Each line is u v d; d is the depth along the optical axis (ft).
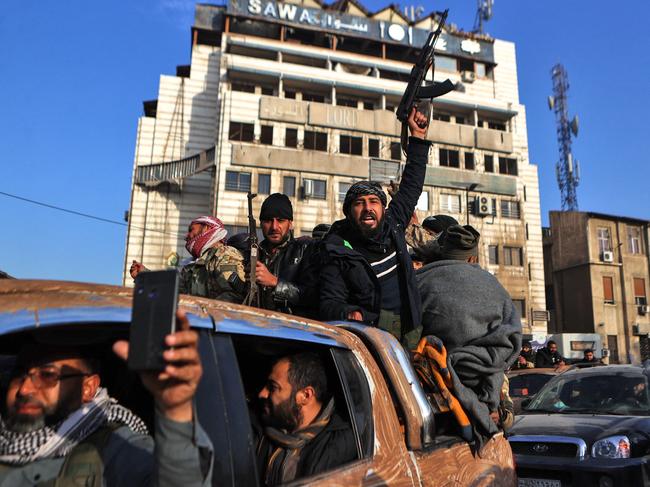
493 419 9.00
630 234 119.75
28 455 4.59
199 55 108.27
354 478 5.87
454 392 8.23
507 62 126.41
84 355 4.95
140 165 100.27
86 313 4.25
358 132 101.65
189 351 3.62
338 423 6.51
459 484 7.39
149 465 4.90
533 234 112.16
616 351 112.78
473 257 11.10
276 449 6.54
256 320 5.65
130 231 97.60
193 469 3.88
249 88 104.01
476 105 111.75
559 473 16.88
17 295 4.23
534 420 19.83
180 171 98.17
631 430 17.03
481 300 9.38
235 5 109.91
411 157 12.68
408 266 10.25
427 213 102.53
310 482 5.46
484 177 106.83
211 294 11.55
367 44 119.34
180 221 99.60
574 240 118.73
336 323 7.97
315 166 96.99
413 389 7.50
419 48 119.03
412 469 6.72
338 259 9.93
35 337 4.55
